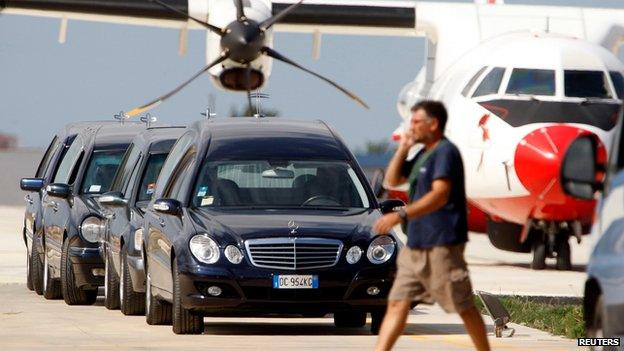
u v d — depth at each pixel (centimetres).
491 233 8838
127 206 5506
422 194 3356
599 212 3166
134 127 6588
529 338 4772
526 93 8006
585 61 8088
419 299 3416
